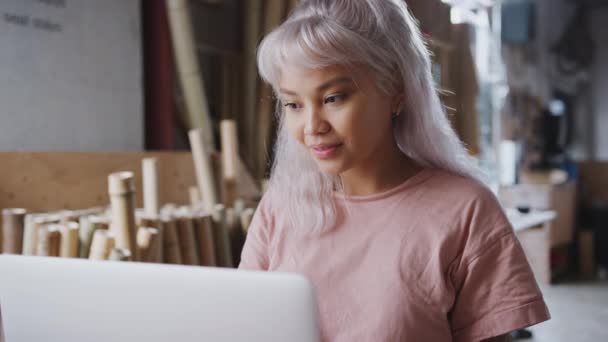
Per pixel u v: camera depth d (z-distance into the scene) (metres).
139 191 2.93
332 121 0.90
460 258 0.93
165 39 3.61
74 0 3.01
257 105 4.13
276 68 0.92
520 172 6.72
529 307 0.88
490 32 6.54
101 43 3.16
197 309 0.71
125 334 0.75
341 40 0.86
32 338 0.80
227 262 2.39
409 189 0.99
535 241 5.73
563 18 8.12
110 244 1.79
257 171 4.03
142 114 3.39
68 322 0.77
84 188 2.68
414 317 0.92
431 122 1.00
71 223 1.97
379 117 0.93
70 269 0.77
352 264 0.98
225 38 4.43
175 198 3.12
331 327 0.97
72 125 3.00
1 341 0.81
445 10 4.25
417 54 0.97
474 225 0.92
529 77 7.34
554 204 5.90
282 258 1.06
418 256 0.94
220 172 2.85
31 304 0.79
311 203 1.03
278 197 1.10
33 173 2.47
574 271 6.35
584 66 8.28
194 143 2.60
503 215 0.94
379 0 0.94
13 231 2.01
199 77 3.65
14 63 2.73
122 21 3.28
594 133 8.27
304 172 1.06
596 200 6.80
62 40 2.95
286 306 0.68
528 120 7.20
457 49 4.80
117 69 3.25
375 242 0.97
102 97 3.16
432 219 0.95
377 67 0.90
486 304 0.91
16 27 2.74
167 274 0.72
